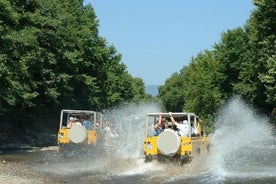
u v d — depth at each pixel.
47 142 41.34
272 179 17.45
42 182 16.00
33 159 25.17
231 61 65.56
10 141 37.25
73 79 51.19
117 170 19.84
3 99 33.09
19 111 40.44
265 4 42.28
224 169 20.33
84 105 59.31
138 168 20.05
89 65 58.62
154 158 19.23
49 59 41.00
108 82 70.62
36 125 47.53
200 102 69.75
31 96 35.69
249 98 58.69
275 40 41.25
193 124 21.20
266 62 41.03
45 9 41.12
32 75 39.16
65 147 25.52
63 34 43.31
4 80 31.70
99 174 18.86
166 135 18.72
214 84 68.81
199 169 19.86
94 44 62.84
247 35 65.31
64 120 29.83
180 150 18.94
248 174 18.88
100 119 27.81
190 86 78.50
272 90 39.94
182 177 17.75
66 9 56.88
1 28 31.11
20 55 35.44
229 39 65.81
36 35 38.66
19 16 34.94
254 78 57.28
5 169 19.05
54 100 43.28
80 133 25.08
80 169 20.67
